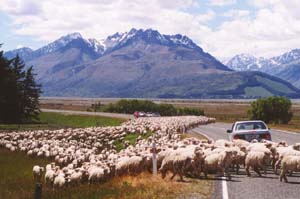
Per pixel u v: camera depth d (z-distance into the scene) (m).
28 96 103.44
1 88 96.75
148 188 16.08
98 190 16.91
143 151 21.62
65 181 20.09
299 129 54.34
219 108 190.25
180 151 18.66
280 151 19.86
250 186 16.12
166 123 55.47
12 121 99.00
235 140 23.44
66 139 47.06
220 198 13.95
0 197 19.25
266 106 83.00
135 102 124.12
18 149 41.84
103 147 41.12
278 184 16.53
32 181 23.70
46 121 105.88
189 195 14.62
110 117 97.31
